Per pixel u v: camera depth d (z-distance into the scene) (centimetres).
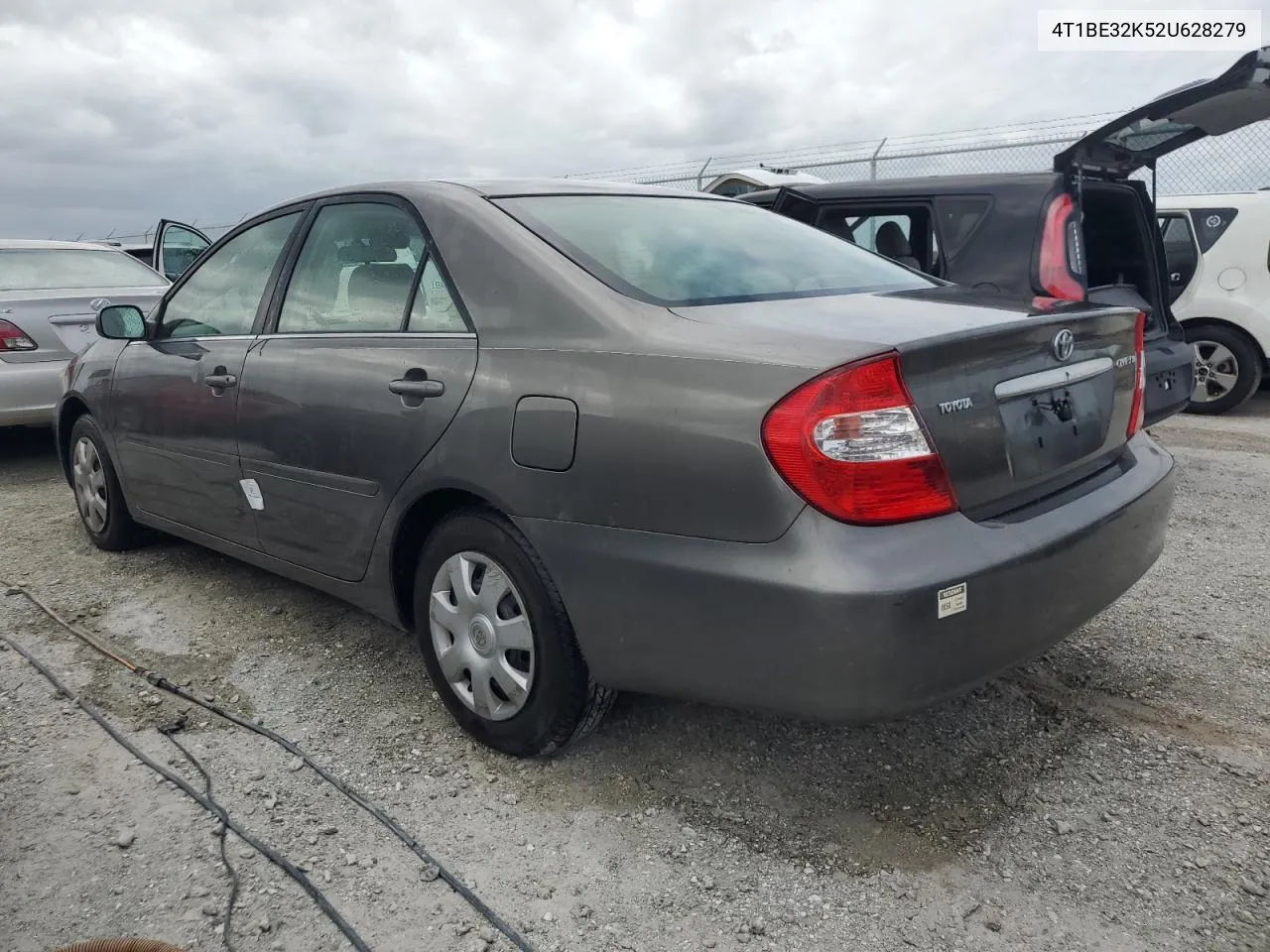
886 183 536
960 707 300
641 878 230
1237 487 553
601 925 215
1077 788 259
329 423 302
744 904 220
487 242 274
